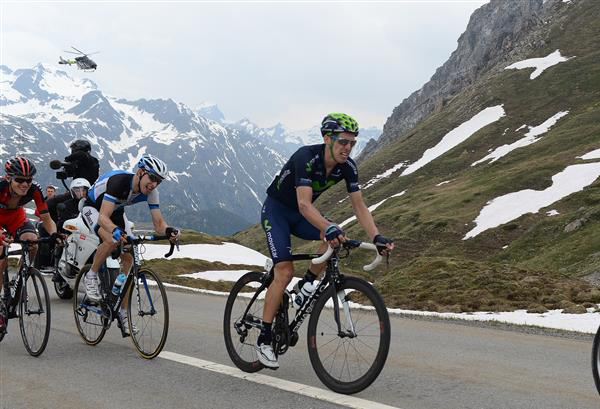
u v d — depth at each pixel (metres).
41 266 12.76
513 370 5.84
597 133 102.00
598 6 176.00
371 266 4.73
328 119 5.02
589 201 71.38
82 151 13.54
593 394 4.91
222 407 4.56
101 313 7.03
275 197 5.48
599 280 32.75
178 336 7.79
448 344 7.45
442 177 121.62
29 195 7.29
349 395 4.81
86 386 5.31
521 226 73.44
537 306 12.43
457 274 18.58
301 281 5.37
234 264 38.00
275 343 5.41
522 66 164.00
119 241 6.56
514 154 109.88
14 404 4.84
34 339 6.71
